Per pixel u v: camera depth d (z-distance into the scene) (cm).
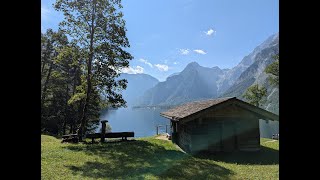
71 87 4275
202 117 1752
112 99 2445
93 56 2386
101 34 2364
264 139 2584
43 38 3509
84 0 2327
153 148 1859
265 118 1811
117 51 2414
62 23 2342
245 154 1722
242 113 1823
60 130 4178
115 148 1803
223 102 1752
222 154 1725
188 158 1515
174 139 2225
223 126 1806
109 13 2389
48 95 4012
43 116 3700
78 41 2389
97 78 2398
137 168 1213
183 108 2403
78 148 1778
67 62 3638
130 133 2323
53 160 1328
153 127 10044
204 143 1778
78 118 3850
